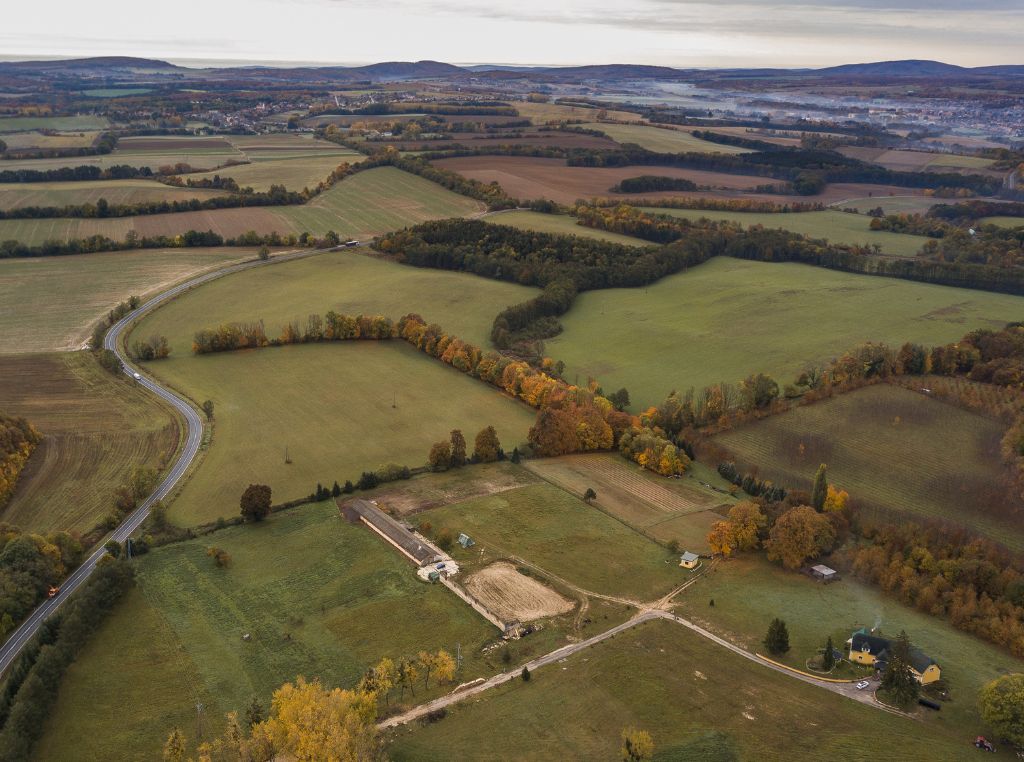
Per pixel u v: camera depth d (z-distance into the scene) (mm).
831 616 112812
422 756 84562
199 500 143625
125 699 95562
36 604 115125
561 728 89125
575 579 121750
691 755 84375
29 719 89000
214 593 117000
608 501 148000
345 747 80312
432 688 96562
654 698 94062
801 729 89375
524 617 111562
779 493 146125
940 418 175875
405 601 115312
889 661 96438
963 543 127688
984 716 89000
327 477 154000
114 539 130500
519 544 131375
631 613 113125
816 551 126500
